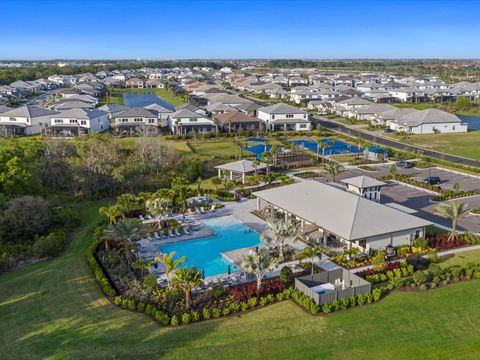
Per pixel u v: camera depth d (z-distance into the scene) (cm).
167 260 3869
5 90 19562
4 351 3067
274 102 18762
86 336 3231
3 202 5575
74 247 5081
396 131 12406
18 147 7662
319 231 5353
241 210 6359
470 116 15500
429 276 4059
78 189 7231
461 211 4875
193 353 3038
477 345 3153
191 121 12188
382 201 6650
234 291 3866
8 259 4656
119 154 8288
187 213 6219
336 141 11381
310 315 3519
